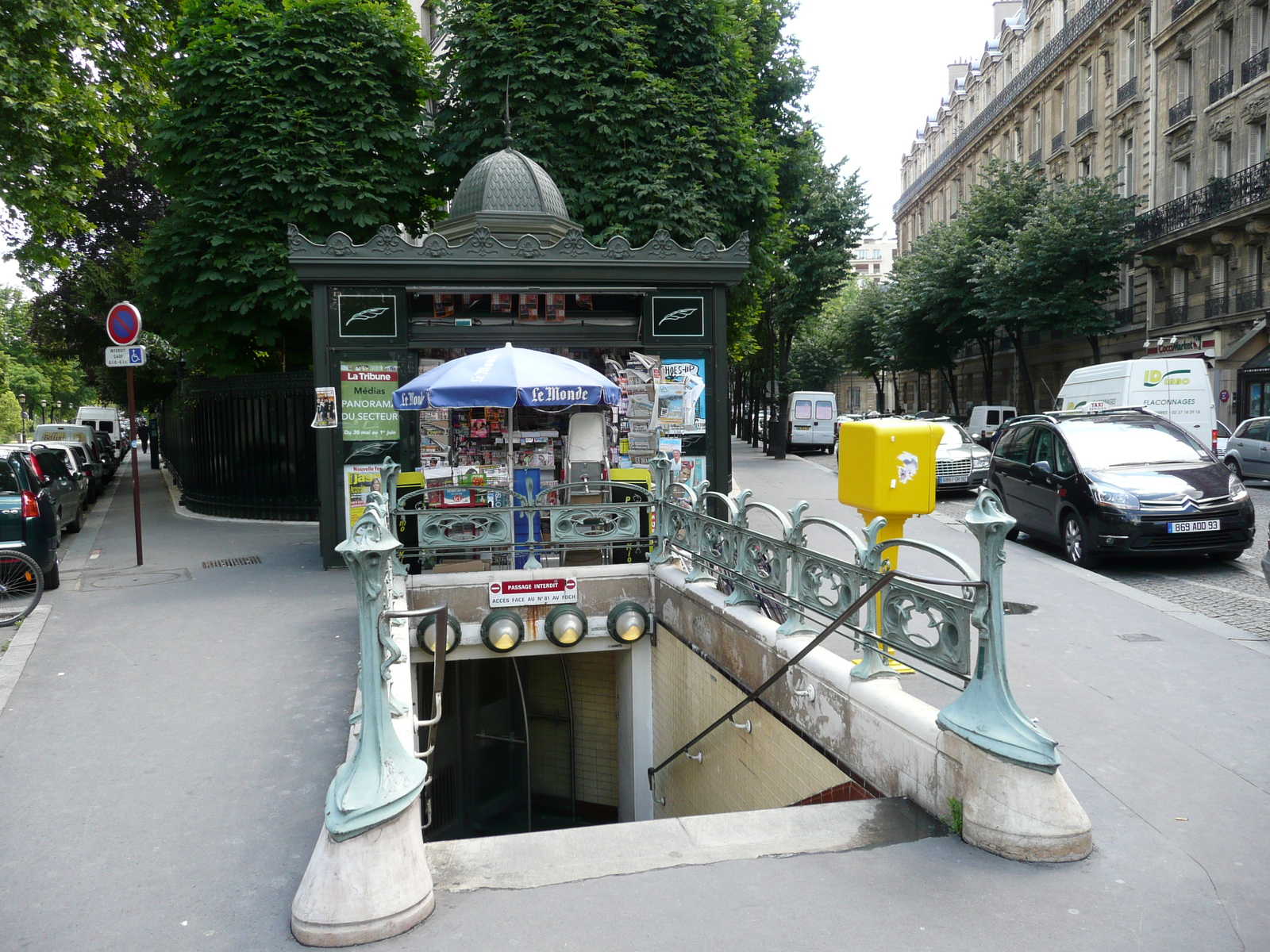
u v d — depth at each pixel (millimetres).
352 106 14516
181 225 14242
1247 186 25984
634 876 3424
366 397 10047
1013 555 10695
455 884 3406
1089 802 4016
